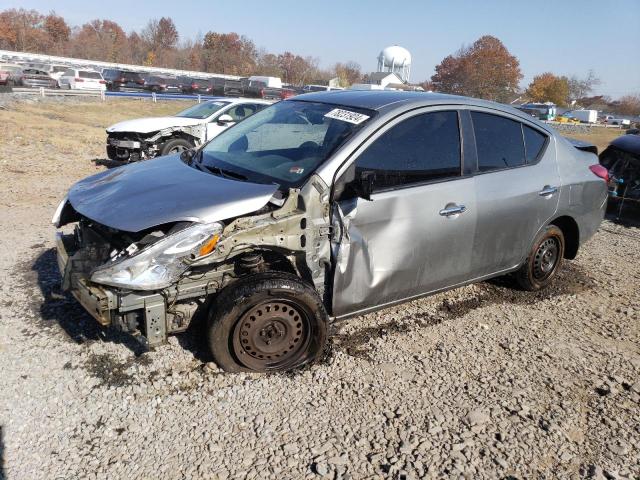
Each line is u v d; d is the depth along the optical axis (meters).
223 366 3.38
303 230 3.32
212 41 86.00
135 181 3.64
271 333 3.40
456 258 4.05
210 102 12.20
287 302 3.34
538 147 4.62
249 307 3.23
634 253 6.62
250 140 4.13
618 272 5.85
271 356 3.46
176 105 32.44
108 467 2.66
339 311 3.59
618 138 8.57
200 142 11.40
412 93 4.22
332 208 3.41
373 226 3.55
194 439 2.88
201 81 43.69
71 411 3.03
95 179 3.96
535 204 4.46
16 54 48.94
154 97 32.88
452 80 82.25
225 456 2.77
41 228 6.22
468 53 82.19
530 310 4.71
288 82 85.56
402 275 3.77
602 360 3.94
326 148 3.57
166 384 3.30
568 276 5.59
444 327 4.28
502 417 3.21
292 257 3.43
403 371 3.61
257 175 3.62
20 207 7.13
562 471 2.81
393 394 3.35
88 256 3.40
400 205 3.63
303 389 3.34
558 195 4.65
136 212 3.13
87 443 2.81
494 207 4.14
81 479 2.58
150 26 88.31
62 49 76.12
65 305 4.21
